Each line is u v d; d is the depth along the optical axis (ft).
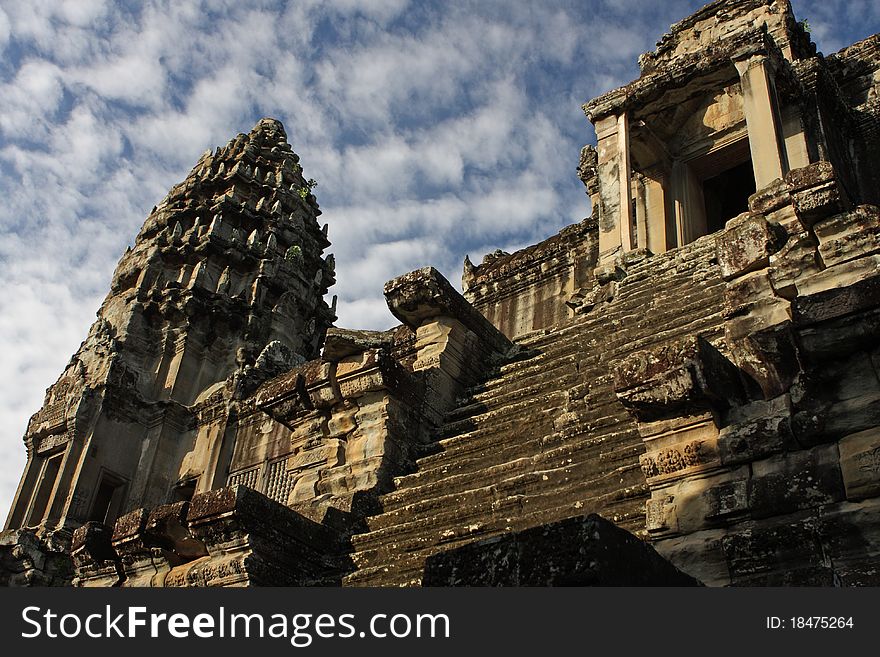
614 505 30.94
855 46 80.43
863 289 23.50
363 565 38.22
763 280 28.68
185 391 104.58
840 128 72.18
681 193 76.69
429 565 19.40
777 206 31.04
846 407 23.34
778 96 67.72
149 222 124.57
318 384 51.67
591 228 93.09
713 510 24.48
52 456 98.02
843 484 22.45
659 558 19.13
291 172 137.59
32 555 79.05
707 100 78.89
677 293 52.65
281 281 119.96
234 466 93.50
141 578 42.19
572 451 37.35
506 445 43.96
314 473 49.93
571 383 47.34
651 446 27.30
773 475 23.89
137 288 111.75
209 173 130.41
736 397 26.43
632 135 76.07
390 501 43.86
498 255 104.58
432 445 49.11
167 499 96.07
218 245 118.01
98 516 94.48
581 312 62.44
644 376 27.04
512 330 93.86
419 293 57.16
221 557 39.11
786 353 25.39
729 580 22.95
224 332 111.65
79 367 102.47
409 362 73.00
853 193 68.95
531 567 17.54
